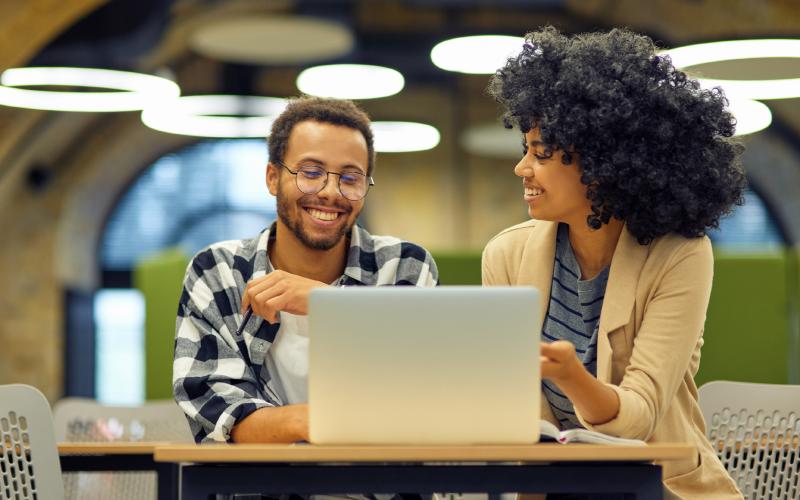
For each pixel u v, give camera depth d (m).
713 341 5.71
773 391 3.36
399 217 13.99
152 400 7.25
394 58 13.12
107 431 4.48
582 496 2.64
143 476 4.51
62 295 13.22
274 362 3.05
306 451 2.01
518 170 2.90
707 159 2.84
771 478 3.33
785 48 5.47
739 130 7.65
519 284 3.00
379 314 2.12
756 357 5.71
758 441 3.35
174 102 9.82
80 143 13.16
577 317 2.94
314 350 2.12
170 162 13.69
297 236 3.11
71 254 13.29
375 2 13.15
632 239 2.87
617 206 2.81
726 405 3.40
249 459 2.00
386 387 2.11
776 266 5.75
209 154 13.69
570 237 2.97
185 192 13.66
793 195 13.26
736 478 3.35
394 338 2.11
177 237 13.65
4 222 12.95
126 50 9.13
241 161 13.71
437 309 2.11
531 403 2.12
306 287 2.67
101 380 13.45
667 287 2.76
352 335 2.11
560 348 2.34
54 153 13.05
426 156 14.05
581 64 2.81
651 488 2.09
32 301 13.09
